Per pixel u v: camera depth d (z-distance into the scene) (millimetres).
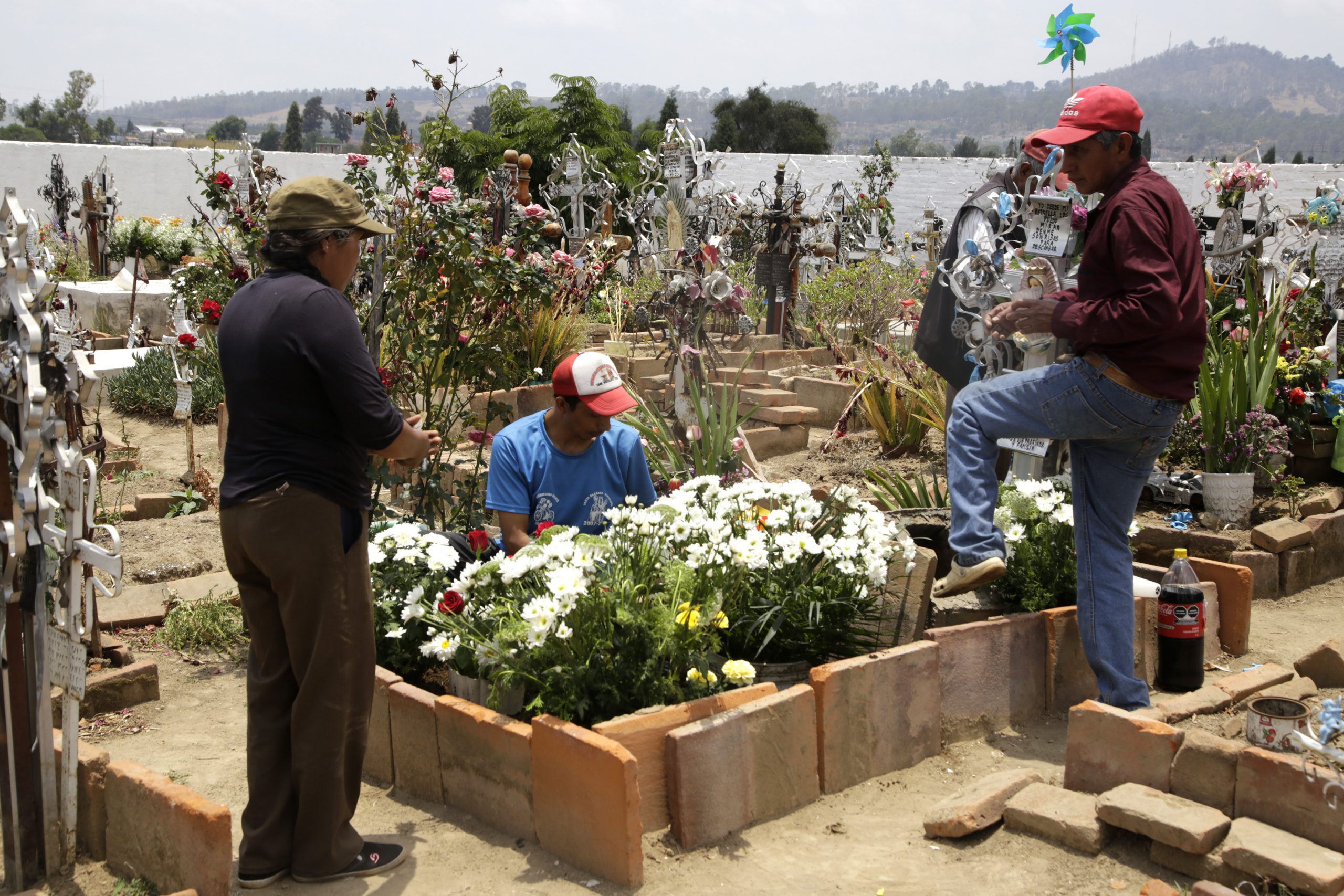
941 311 5117
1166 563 5227
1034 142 3914
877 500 5500
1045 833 2816
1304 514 5523
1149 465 3527
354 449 2684
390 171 4863
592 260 10812
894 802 3154
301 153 26766
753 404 8375
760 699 3039
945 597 3875
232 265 5863
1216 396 5602
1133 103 3434
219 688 4078
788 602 3541
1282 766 2652
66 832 2742
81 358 2682
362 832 3029
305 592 2592
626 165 24891
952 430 3654
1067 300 3473
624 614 3012
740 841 2875
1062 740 3641
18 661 2670
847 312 12328
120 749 3537
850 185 22266
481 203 4938
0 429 2523
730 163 23672
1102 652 3549
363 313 5051
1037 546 4023
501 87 25531
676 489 4336
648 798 2836
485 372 5098
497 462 3766
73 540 2580
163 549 5473
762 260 11875
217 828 2502
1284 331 6059
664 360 9188
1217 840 2576
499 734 2953
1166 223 3254
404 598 3609
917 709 3410
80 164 23797
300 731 2660
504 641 3018
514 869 2764
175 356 8977
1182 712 3410
